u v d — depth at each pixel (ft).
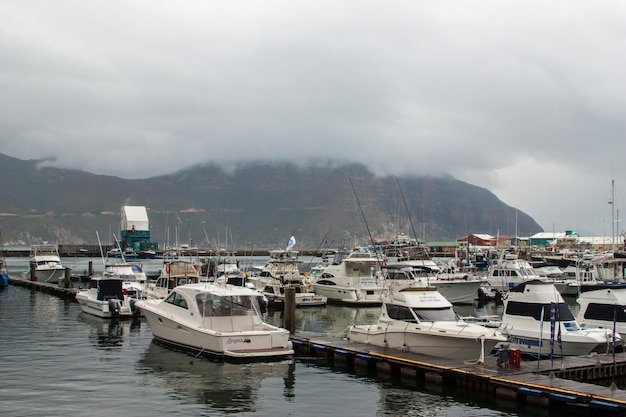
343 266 184.24
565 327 94.07
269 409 67.87
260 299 164.76
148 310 107.04
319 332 129.29
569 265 261.24
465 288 183.93
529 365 80.94
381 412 67.36
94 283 163.12
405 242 237.25
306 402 70.79
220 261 251.19
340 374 84.33
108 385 76.38
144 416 64.03
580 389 67.92
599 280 173.88
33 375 81.15
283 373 84.48
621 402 62.28
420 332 87.71
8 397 69.97
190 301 98.63
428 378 79.20
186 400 70.54
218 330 96.07
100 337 112.78
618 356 89.56
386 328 94.02
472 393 74.64
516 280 197.16
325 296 187.01
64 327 125.80
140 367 86.53
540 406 68.18
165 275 165.27
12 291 220.23
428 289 95.35
